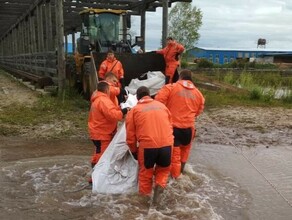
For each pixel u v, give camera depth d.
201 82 20.77
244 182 6.18
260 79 23.88
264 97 15.05
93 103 5.91
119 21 14.11
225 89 17.59
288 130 10.08
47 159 7.16
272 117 11.71
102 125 5.85
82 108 11.70
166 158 5.18
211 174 6.52
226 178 6.34
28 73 20.52
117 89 6.23
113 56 9.59
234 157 7.61
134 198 5.35
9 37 32.97
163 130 5.18
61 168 6.66
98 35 13.88
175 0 16.59
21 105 12.16
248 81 21.20
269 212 5.09
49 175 6.31
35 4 18.23
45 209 5.02
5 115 10.54
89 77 11.77
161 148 5.13
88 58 13.05
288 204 5.34
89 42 13.66
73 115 10.78
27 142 8.26
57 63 14.02
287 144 8.73
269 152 8.04
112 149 5.64
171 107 5.99
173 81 10.02
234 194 5.66
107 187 5.52
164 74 10.56
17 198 5.36
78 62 13.91
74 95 13.34
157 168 5.37
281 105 14.07
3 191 5.60
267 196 5.62
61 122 9.94
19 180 6.07
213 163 7.16
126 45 13.91
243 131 9.85
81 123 9.88
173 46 10.00
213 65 37.59
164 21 14.38
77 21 25.06
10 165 6.79
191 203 5.27
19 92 15.61
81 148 7.90
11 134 8.83
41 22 18.02
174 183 5.96
